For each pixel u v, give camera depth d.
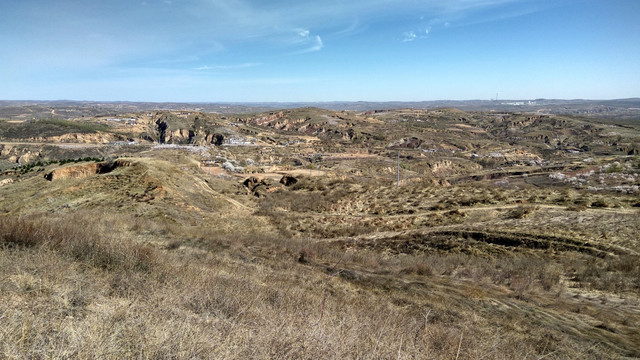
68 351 2.83
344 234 20.14
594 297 9.64
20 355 2.71
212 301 5.36
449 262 13.18
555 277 11.05
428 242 16.52
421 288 9.73
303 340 3.81
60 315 3.73
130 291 5.14
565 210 19.12
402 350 4.38
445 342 5.43
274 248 13.96
